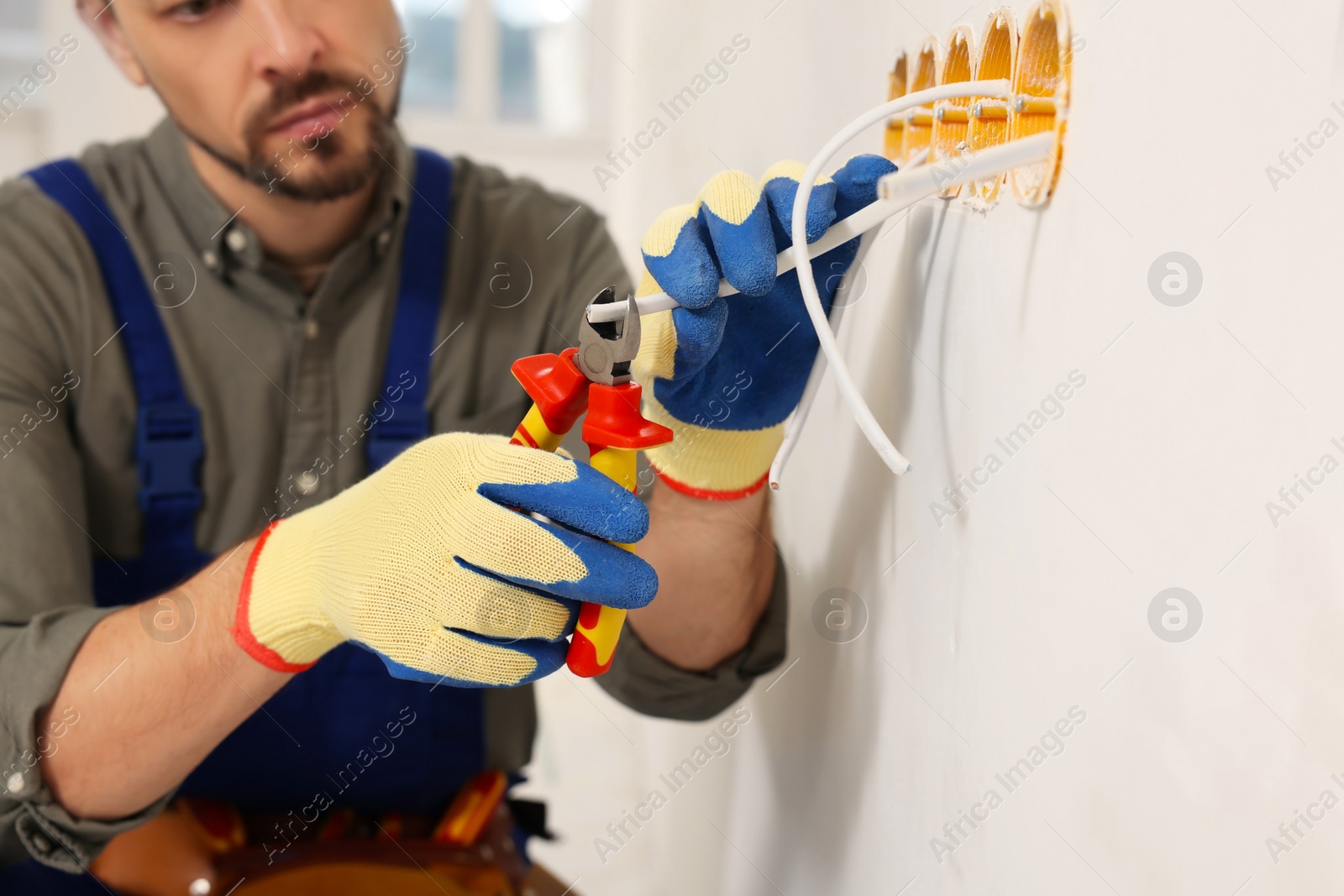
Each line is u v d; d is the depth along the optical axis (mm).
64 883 744
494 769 917
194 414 849
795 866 722
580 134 2730
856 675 599
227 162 808
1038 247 366
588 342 428
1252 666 254
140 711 579
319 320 879
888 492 542
